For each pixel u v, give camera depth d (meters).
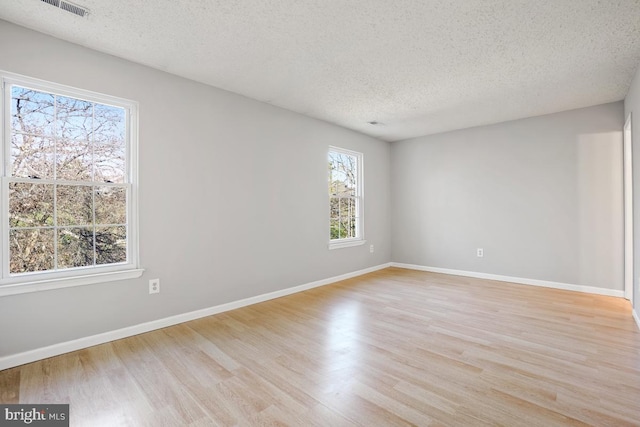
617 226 3.67
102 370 2.05
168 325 2.83
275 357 2.22
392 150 5.76
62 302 2.29
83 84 2.40
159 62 2.67
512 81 3.11
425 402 1.69
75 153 2.40
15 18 2.06
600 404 1.65
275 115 3.77
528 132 4.29
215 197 3.18
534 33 2.27
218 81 3.06
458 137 4.93
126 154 2.64
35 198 2.24
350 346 2.39
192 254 3.00
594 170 3.82
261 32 2.24
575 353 2.24
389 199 5.78
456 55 2.59
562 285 4.05
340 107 3.85
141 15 2.03
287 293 3.87
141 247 2.67
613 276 3.70
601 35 2.29
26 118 2.20
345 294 3.88
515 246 4.41
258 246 3.57
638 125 2.79
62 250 2.34
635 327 2.72
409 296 3.77
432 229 5.25
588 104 3.77
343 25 2.16
